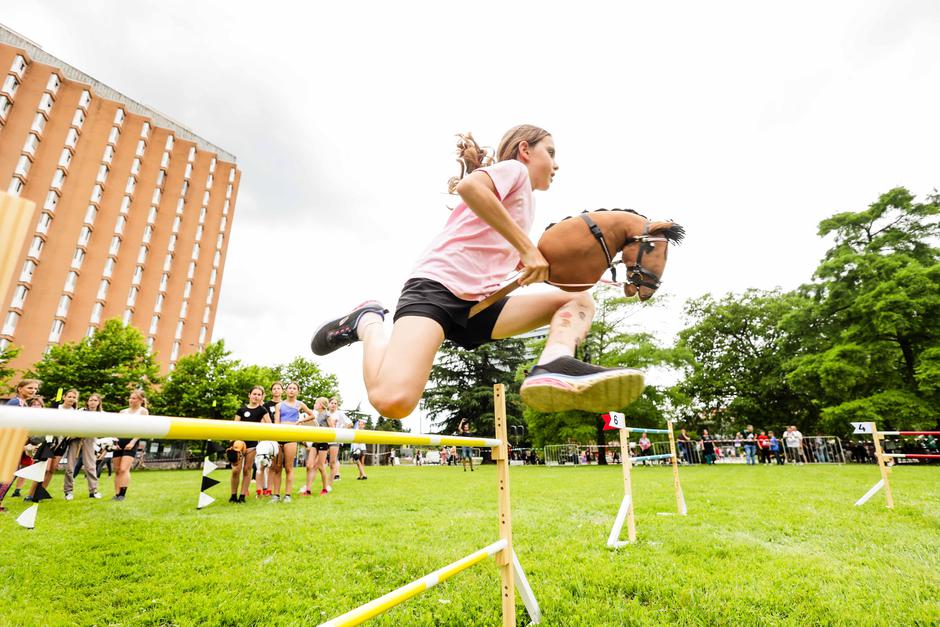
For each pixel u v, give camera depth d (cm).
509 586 222
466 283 181
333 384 3456
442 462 2964
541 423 2672
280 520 479
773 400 2881
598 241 171
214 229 5634
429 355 169
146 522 465
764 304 3005
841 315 2192
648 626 227
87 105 4834
